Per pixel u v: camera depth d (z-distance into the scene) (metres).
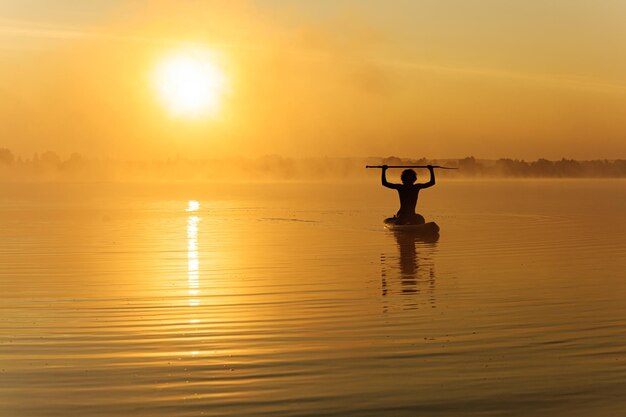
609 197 59.81
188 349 10.87
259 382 9.41
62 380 9.48
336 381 9.44
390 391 9.08
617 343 11.06
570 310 13.30
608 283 16.08
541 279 16.64
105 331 11.90
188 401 8.77
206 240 25.42
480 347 10.88
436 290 15.34
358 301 14.19
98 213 40.34
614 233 27.33
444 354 10.54
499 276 17.09
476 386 9.23
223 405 8.66
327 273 17.66
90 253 21.78
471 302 14.05
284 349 10.86
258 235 27.05
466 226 30.70
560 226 30.59
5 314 13.12
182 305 13.89
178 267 18.80
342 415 8.39
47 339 11.41
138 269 18.44
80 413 8.43
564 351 10.65
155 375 9.67
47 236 26.91
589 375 9.58
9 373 9.75
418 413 8.43
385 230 28.83
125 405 8.66
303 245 23.59
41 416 8.35
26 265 19.19
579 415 8.32
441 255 20.94
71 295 14.91
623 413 8.35
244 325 12.30
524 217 35.94
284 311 13.34
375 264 19.11
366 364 10.11
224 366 10.05
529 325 12.17
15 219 35.75
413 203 28.16
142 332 11.84
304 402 8.74
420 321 12.50
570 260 19.84
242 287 15.77
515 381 9.38
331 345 11.04
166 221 34.47
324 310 13.41
